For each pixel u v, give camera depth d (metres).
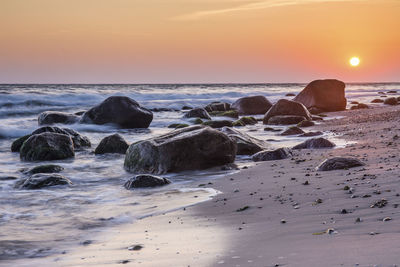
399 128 17.55
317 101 34.62
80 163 13.07
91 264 4.68
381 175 7.80
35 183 9.65
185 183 9.58
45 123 23.56
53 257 5.15
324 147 13.70
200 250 4.78
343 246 4.18
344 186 7.30
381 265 3.45
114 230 6.30
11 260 5.11
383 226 4.79
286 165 10.77
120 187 9.62
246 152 13.37
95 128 22.97
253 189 8.17
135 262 4.58
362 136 16.36
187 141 10.98
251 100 34.53
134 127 23.84
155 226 6.31
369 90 75.56
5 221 6.96
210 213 6.75
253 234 5.25
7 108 34.03
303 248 4.34
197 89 74.81
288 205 6.59
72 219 7.02
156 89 71.38
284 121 25.97
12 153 15.62
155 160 11.00
